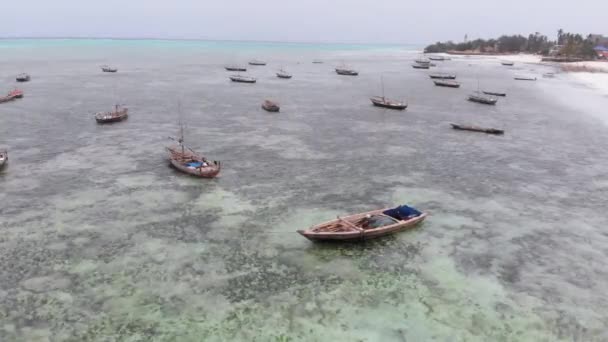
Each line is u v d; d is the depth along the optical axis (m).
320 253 29.81
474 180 44.09
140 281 26.36
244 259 28.97
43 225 33.00
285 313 23.80
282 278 26.92
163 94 95.81
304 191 40.56
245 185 41.72
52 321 22.91
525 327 23.02
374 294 25.53
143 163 47.19
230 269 27.80
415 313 23.94
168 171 44.91
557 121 73.25
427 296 25.41
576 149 55.91
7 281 26.14
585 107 87.31
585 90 113.25
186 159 46.78
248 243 31.02
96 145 53.66
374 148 55.19
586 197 40.09
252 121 69.62
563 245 31.34
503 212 36.62
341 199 38.91
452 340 22.02
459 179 44.34
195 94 97.00
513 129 67.12
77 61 189.00
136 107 79.25
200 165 44.66
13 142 54.16
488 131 64.31
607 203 38.78
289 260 28.91
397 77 145.12
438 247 30.80
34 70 143.75
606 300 25.30
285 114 76.19
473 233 32.91
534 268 28.41
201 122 68.06
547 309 24.44
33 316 23.25
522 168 48.06
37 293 25.08
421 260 29.12
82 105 79.81
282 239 31.66
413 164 48.97
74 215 34.72
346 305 24.53
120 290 25.48
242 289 25.78
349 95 101.38
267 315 23.62
